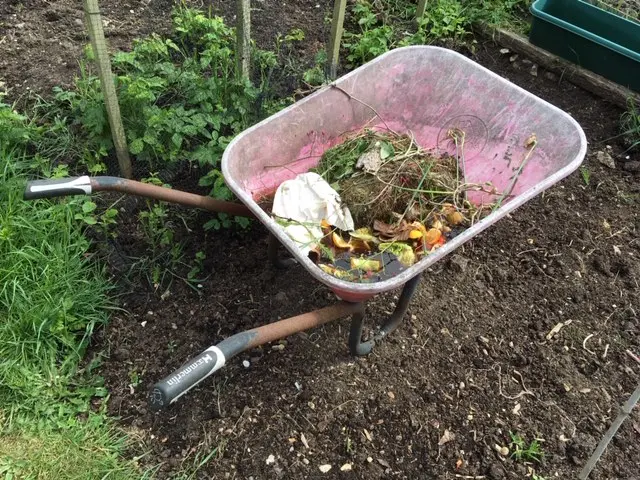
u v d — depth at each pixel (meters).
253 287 2.51
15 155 2.77
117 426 2.16
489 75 2.28
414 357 2.36
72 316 2.34
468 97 2.37
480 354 2.39
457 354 2.38
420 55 2.38
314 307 2.46
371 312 2.46
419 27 3.58
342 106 2.34
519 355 2.40
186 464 2.08
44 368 2.24
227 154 1.99
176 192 2.10
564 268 2.70
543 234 2.82
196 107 2.89
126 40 3.32
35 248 2.43
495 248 2.76
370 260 2.17
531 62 3.62
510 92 2.25
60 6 3.46
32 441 2.10
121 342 2.36
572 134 2.08
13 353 2.25
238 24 2.74
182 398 2.21
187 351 2.34
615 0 3.80
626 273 2.70
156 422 2.17
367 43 3.40
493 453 2.14
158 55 3.12
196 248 2.62
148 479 2.03
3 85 3.06
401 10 3.82
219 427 2.15
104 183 1.97
